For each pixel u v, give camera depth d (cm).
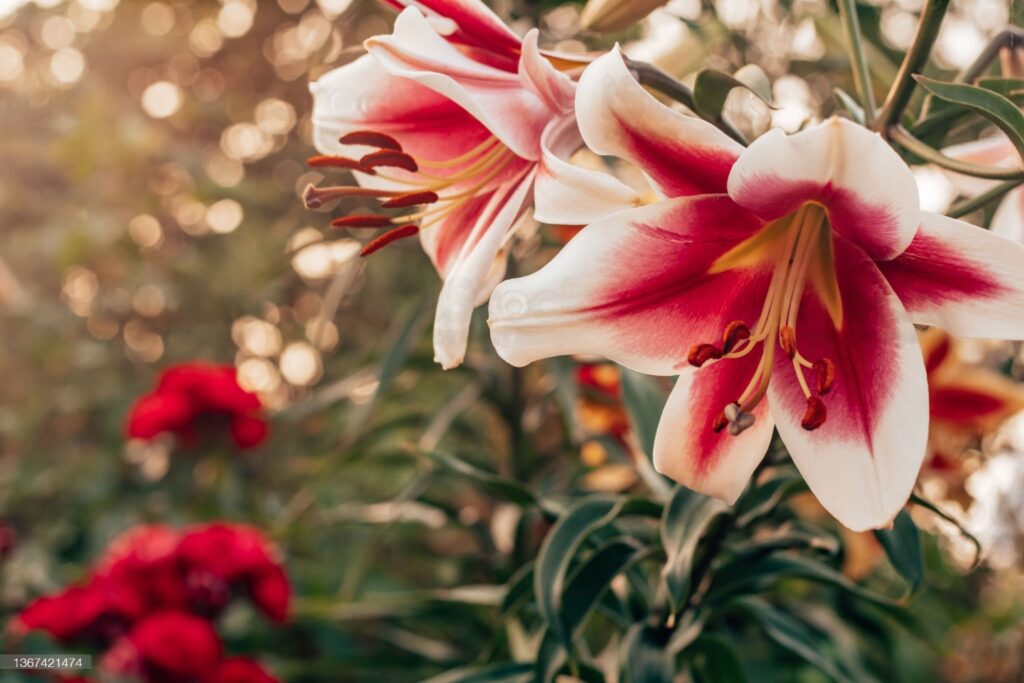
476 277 63
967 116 73
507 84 66
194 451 163
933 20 65
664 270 63
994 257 59
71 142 201
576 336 62
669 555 73
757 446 66
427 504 121
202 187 209
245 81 247
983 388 96
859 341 64
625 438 111
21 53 232
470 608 110
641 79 69
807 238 63
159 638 104
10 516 207
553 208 62
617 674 86
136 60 242
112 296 226
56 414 225
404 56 64
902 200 58
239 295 212
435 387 153
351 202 112
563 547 78
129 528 175
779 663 121
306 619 141
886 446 62
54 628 108
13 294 211
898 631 127
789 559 83
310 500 122
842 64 119
